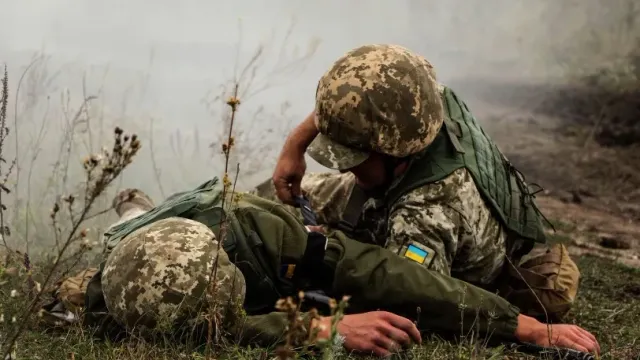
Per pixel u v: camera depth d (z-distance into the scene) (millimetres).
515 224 3887
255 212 3398
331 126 3627
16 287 3502
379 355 3039
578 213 7797
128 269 3006
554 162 9312
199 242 3070
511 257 3947
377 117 3543
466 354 3070
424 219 3537
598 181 8789
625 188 8562
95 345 3074
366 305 3350
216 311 2957
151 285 2965
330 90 3629
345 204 4320
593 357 3215
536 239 3998
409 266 3361
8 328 3000
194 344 3062
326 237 3410
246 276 3303
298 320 2197
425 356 3139
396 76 3580
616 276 5328
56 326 3311
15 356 2680
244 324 3076
